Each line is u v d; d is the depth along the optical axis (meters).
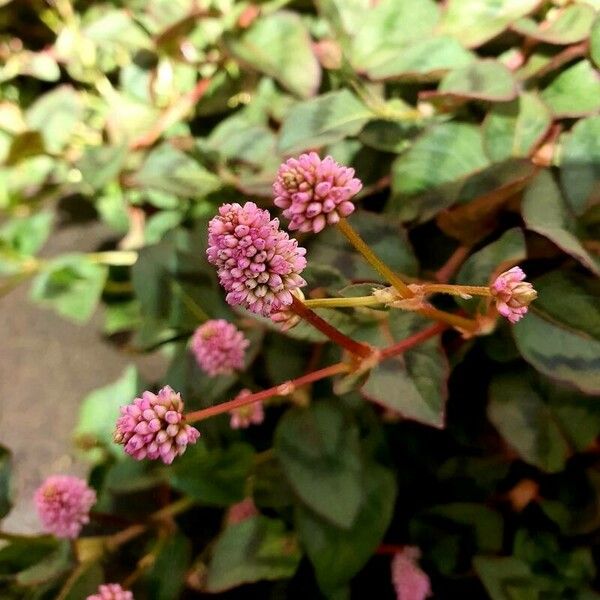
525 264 0.11
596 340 0.10
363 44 0.12
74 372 0.16
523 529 0.12
